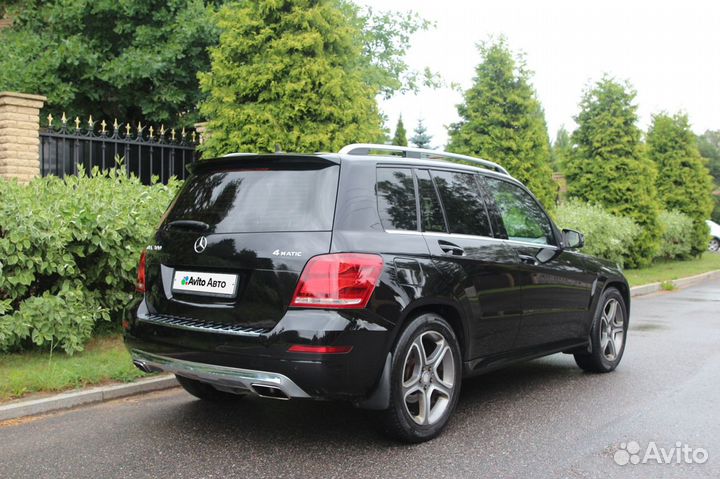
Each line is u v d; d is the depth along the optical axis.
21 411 4.81
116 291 6.82
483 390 5.68
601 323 6.24
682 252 23.41
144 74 14.93
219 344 3.83
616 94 18.94
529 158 16.00
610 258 16.75
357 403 3.89
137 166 11.23
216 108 9.97
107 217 6.43
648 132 26.06
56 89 15.13
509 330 4.99
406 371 4.18
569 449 4.14
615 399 5.36
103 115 17.03
